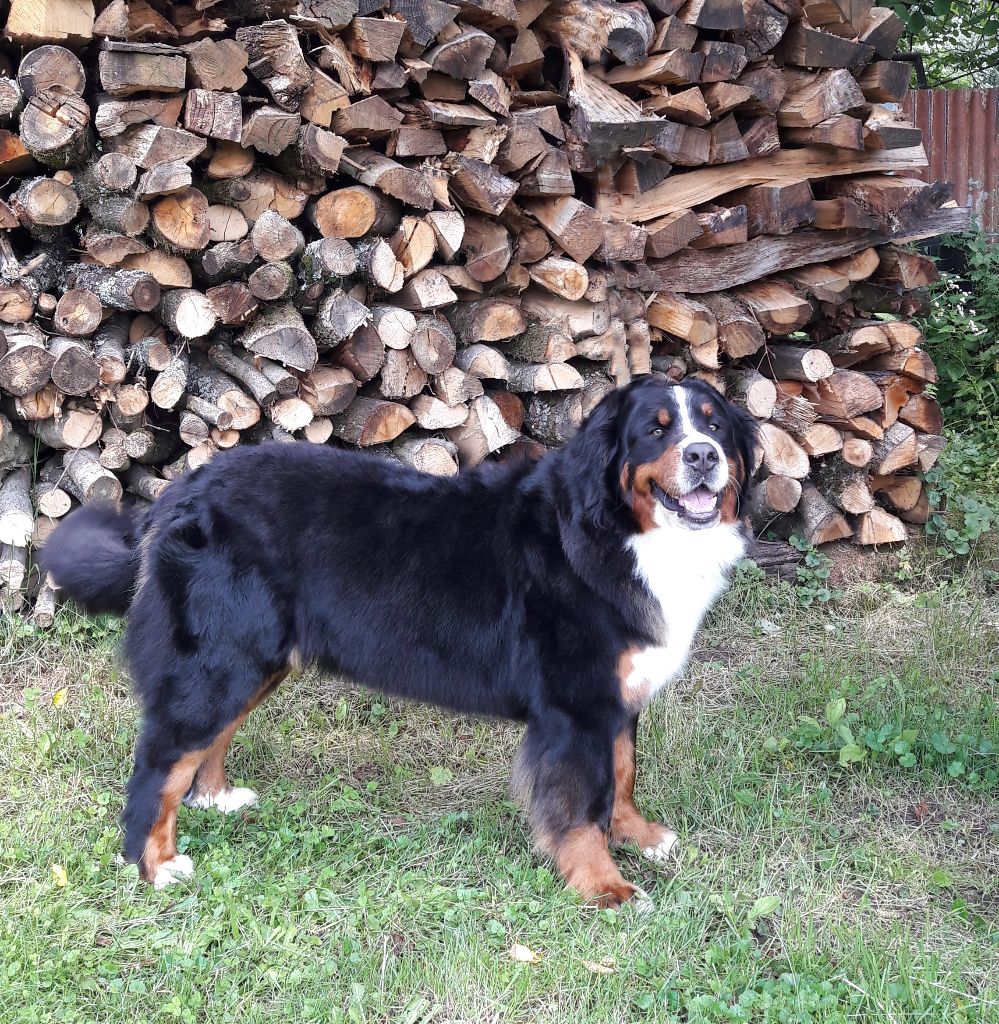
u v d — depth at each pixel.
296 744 2.35
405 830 2.09
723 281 2.97
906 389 3.17
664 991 1.68
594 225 2.74
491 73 2.66
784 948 1.78
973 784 2.22
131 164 2.30
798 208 2.94
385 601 1.98
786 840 2.05
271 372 2.48
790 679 2.60
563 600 1.94
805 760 2.31
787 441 3.05
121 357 2.43
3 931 1.71
